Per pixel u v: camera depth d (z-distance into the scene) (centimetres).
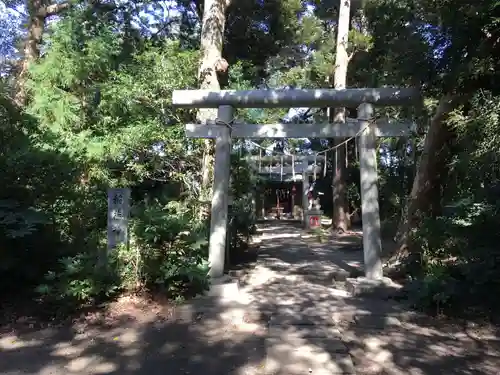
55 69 908
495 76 534
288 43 1738
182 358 402
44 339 445
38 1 1184
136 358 401
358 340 448
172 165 924
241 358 402
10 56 1501
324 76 1767
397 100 670
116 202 596
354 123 702
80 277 523
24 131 671
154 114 910
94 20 1075
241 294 624
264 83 1764
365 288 616
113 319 503
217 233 668
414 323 500
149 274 568
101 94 899
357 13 1814
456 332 468
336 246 1241
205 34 932
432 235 600
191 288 609
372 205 664
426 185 711
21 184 561
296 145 2247
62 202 629
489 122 511
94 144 824
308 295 624
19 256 553
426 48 566
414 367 382
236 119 836
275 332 461
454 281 517
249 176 1011
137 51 1044
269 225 2166
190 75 920
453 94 588
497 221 481
